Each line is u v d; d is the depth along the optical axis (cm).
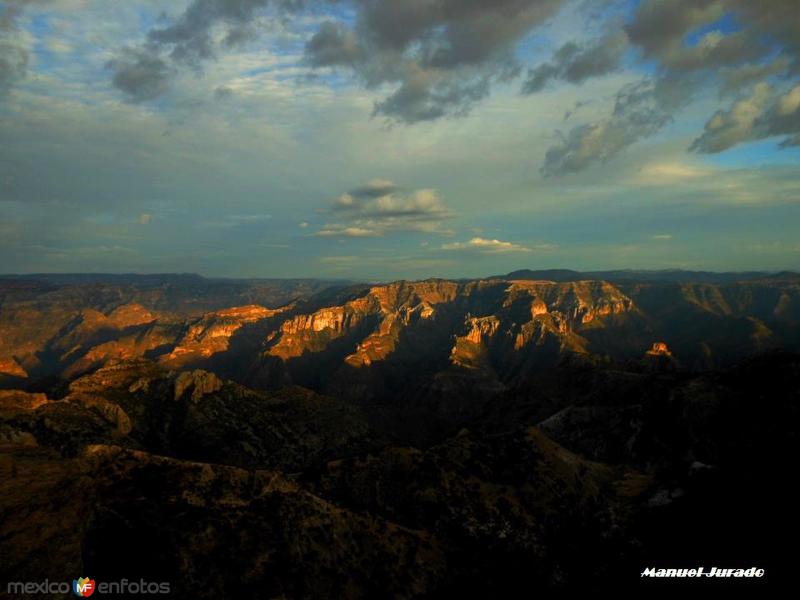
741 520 10300
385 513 11900
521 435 14375
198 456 19112
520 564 10531
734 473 12138
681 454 14462
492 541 11038
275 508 9950
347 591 8888
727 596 8669
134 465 10469
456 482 12606
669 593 9181
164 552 8275
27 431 16288
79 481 9550
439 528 11369
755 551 9356
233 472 10669
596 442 16575
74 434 16400
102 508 8919
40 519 8294
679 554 10031
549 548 10988
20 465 9806
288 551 9050
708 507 11206
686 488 12444
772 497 10581
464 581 9925
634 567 10019
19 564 7356
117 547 8194
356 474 13038
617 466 14688
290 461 19700
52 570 7388
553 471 13075
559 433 17750
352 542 9950
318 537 9650
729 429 14450
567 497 12406
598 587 9800
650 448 15262
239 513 9556
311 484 12875
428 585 9619
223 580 8150
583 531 11512
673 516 11400
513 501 12150
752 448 13200
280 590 8294
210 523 9044
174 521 8919
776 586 8469
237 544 8856
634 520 11719
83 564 7719
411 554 10188
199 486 9975
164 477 10131
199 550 8494
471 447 14338
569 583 10038
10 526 8006
